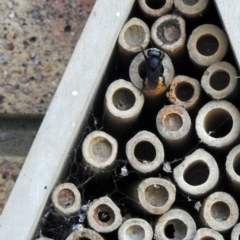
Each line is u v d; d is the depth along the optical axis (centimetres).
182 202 41
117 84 40
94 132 40
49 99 47
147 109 42
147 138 40
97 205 40
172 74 41
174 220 40
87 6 48
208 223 40
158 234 40
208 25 41
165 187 40
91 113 41
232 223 39
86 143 40
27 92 47
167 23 41
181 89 41
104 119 41
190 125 40
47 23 48
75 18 48
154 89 40
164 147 41
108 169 40
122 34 41
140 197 40
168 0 41
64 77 39
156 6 42
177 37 41
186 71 42
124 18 40
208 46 41
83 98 39
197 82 41
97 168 40
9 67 48
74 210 39
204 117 40
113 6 40
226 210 40
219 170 41
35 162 39
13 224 39
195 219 41
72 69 39
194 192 40
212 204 40
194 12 41
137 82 40
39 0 48
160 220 40
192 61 41
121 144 42
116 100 41
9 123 48
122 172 41
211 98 41
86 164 40
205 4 41
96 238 39
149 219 40
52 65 48
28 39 48
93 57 40
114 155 40
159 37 41
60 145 39
